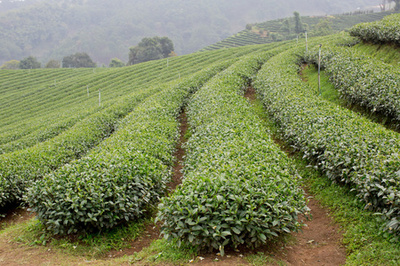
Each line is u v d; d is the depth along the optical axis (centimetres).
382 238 662
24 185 1252
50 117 3189
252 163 827
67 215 759
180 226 648
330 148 925
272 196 665
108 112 2262
